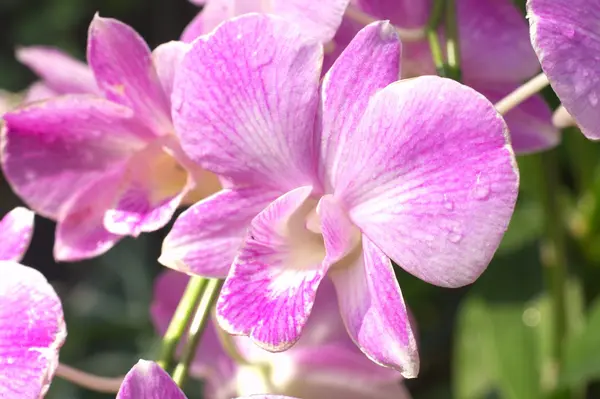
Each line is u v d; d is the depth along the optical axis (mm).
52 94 388
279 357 387
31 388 311
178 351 395
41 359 312
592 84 313
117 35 335
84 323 720
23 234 328
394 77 316
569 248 457
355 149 319
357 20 344
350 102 320
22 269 316
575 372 419
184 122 329
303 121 324
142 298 745
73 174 350
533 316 441
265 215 320
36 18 886
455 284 310
